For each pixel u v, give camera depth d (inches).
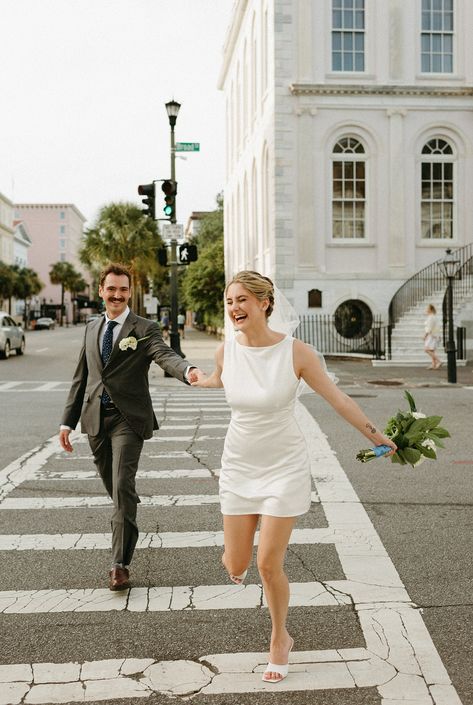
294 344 138.4
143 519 239.5
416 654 143.7
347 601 170.4
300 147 1011.9
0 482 293.6
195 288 1739.7
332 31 1013.8
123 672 137.6
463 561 197.8
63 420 193.3
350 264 1031.6
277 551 134.6
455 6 1026.7
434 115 1027.9
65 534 225.0
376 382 686.5
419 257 1041.5
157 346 181.0
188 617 163.0
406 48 1018.1
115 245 1652.3
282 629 137.3
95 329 187.8
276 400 135.3
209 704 126.4
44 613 165.6
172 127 797.9
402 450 149.3
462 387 640.4
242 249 1405.0
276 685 132.4
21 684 133.2
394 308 1016.9
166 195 794.2
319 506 253.4
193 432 408.2
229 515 140.6
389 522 234.5
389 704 125.4
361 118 1018.1
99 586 182.2
